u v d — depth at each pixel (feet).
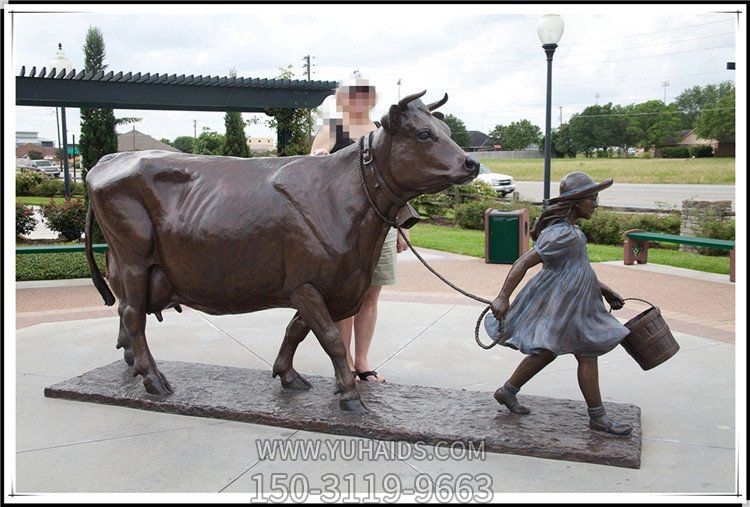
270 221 11.46
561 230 10.46
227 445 10.81
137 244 12.38
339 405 11.89
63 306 24.38
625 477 9.54
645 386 13.83
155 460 10.26
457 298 24.41
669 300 23.86
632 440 10.39
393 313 21.27
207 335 18.48
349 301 11.76
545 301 10.55
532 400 12.21
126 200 12.37
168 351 16.83
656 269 32.12
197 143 130.00
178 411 12.15
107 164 13.01
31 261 33.45
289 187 11.50
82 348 17.06
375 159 11.07
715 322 19.90
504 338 10.96
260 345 17.43
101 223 12.76
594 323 10.50
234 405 12.01
